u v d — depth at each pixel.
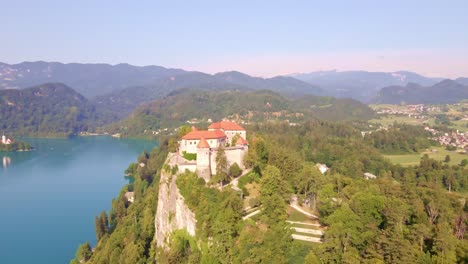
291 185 137.12
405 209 97.12
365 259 76.12
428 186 174.50
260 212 108.44
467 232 91.00
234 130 175.00
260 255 85.94
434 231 85.50
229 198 109.25
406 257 72.00
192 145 153.38
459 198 145.38
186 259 113.06
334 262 80.69
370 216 96.31
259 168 146.75
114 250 138.12
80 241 177.38
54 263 156.88
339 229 84.69
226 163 141.00
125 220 168.88
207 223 107.88
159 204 151.12
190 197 123.25
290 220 112.12
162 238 139.25
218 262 95.00
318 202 116.50
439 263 71.81
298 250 91.12
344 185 131.38
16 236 182.00
